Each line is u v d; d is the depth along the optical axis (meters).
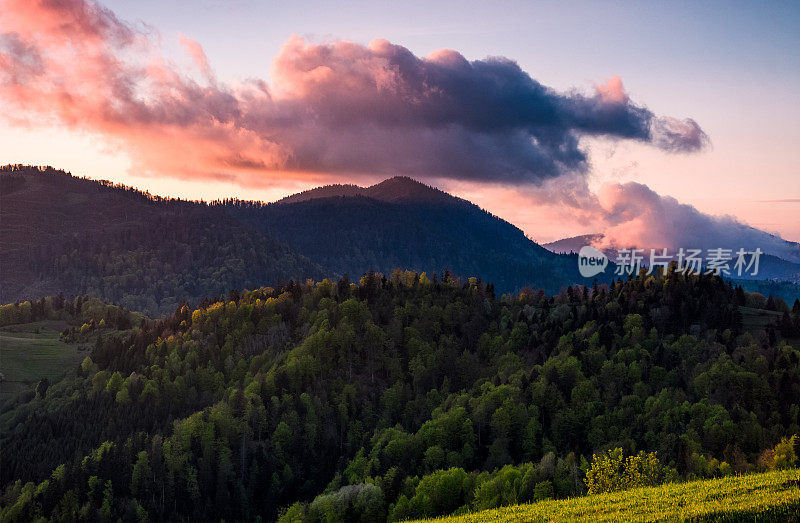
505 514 97.06
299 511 149.25
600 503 91.75
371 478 157.25
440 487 145.12
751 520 69.50
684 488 91.62
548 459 143.88
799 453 131.38
